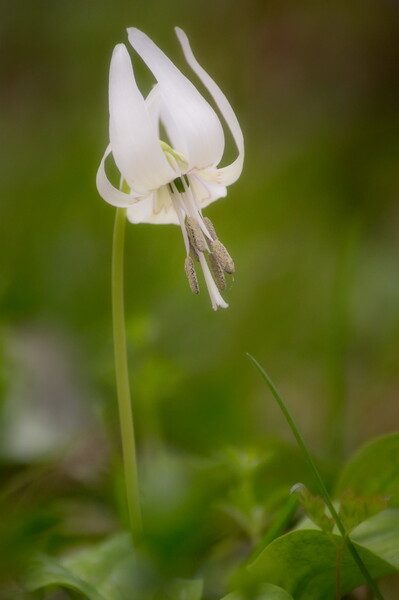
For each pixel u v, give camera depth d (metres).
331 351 0.49
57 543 0.38
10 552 0.34
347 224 0.71
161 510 0.34
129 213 0.37
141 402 0.43
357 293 0.59
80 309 0.61
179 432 0.47
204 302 0.60
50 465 0.43
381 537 0.34
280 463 0.39
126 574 0.34
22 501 0.42
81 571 0.35
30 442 0.44
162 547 0.34
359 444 0.49
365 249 0.65
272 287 0.63
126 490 0.37
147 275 0.64
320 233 0.71
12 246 0.70
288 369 0.56
